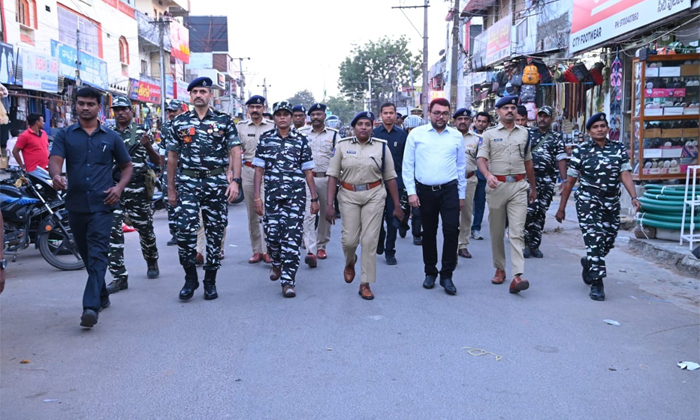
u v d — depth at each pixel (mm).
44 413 3613
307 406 3705
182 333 5082
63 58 20188
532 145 8359
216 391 3920
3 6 17562
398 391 3928
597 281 6250
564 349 4734
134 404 3734
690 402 3803
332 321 5438
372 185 6246
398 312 5738
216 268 6242
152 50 34000
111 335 5023
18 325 5285
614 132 14000
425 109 27406
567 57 16203
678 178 10602
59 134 5277
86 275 7223
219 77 53594
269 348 4719
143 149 6746
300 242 6445
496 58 21047
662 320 5512
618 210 6355
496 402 3773
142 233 6969
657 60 10375
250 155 7871
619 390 3975
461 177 6449
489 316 5609
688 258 7484
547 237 10164
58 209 7594
